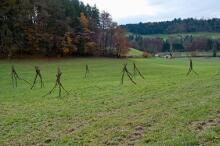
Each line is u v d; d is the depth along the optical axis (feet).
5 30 408.46
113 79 221.87
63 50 441.68
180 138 65.46
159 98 126.00
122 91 156.87
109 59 433.48
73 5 495.41
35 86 191.31
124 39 508.12
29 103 135.54
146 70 294.66
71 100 138.21
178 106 101.35
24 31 426.10
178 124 78.02
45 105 128.47
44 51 429.38
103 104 123.03
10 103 137.28
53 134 83.61
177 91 142.00
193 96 120.57
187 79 193.47
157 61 439.22
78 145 71.36
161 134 71.36
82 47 463.42
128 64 368.27
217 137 63.72
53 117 104.58
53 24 446.19
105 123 88.69
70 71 288.10
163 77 222.69
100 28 499.10
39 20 439.63
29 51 422.41
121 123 86.84
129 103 121.19
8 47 405.80
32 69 298.76
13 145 76.84
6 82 213.05
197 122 78.02
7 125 96.73
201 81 173.88
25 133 86.69
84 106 121.19
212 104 94.99
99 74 262.67
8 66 316.19
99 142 72.13
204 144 61.41
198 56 603.26
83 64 357.82
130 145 68.44
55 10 455.63
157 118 87.35
